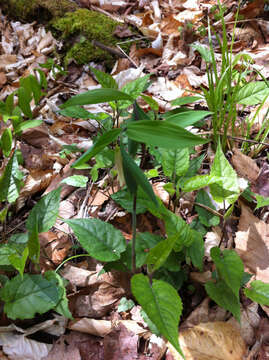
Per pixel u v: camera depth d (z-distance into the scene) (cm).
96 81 80
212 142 57
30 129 67
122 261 38
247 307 38
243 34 80
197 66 77
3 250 41
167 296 30
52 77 81
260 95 49
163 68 77
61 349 38
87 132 68
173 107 65
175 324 28
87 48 83
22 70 88
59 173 59
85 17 88
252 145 55
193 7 95
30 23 95
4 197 46
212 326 37
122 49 83
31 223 41
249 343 36
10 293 37
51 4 92
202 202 44
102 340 38
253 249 42
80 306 41
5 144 48
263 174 50
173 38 82
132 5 102
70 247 48
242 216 44
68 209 53
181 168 42
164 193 51
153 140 21
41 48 89
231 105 50
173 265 38
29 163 62
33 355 37
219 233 45
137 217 49
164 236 47
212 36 81
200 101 64
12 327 39
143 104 67
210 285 37
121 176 27
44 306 36
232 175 38
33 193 58
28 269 45
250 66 69
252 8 82
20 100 50
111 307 41
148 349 37
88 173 58
